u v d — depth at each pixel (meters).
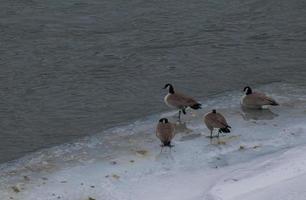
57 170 17.77
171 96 20.81
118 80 24.95
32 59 26.83
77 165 18.03
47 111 22.23
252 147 18.75
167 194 16.20
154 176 17.19
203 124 20.58
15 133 20.56
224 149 18.67
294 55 27.47
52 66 26.17
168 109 22.20
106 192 16.44
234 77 25.16
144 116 21.66
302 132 19.73
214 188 15.71
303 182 14.98
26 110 22.31
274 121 20.64
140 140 19.56
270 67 26.12
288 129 19.95
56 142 19.81
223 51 27.84
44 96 23.44
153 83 24.67
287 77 25.11
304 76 25.16
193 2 33.78
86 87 24.30
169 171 17.44
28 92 23.77
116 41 28.89
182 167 17.64
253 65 26.36
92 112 22.11
